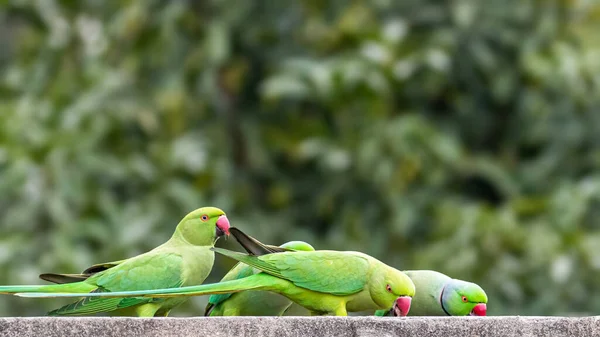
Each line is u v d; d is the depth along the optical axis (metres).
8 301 11.41
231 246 12.09
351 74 11.86
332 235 12.54
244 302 6.17
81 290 5.78
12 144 11.75
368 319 5.05
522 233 11.95
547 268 11.77
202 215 6.27
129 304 5.87
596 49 13.84
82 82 12.51
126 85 12.53
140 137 12.51
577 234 11.95
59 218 11.45
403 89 12.83
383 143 12.21
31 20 13.25
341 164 12.19
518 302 11.84
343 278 5.69
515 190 12.91
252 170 13.05
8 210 11.68
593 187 12.22
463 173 12.98
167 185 12.02
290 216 12.92
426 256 11.84
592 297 11.80
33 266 11.33
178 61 12.64
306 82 12.13
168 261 6.03
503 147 13.41
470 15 12.77
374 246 12.41
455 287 6.20
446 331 5.09
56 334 4.86
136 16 12.56
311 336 5.01
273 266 5.63
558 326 5.18
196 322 4.95
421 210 12.52
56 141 11.80
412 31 13.06
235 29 12.88
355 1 13.05
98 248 11.62
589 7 13.43
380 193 12.53
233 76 12.98
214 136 12.71
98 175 11.92
